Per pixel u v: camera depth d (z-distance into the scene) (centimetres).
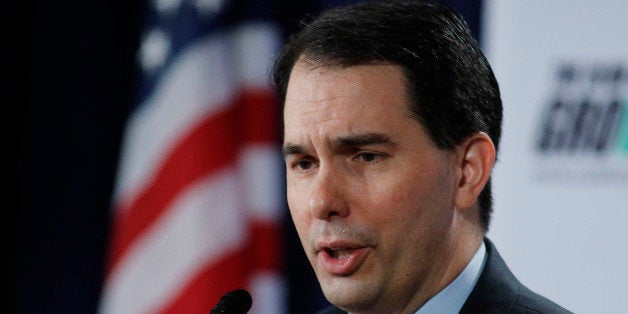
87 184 909
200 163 812
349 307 405
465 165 415
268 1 853
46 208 912
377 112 385
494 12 754
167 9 849
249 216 823
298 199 406
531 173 737
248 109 840
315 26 412
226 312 404
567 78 738
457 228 418
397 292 404
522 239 736
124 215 823
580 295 729
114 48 909
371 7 410
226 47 837
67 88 912
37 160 913
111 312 810
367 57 389
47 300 909
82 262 909
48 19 912
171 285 802
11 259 915
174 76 827
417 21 402
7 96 909
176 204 808
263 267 824
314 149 393
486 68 429
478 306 415
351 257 394
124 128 901
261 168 833
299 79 401
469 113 411
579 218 730
